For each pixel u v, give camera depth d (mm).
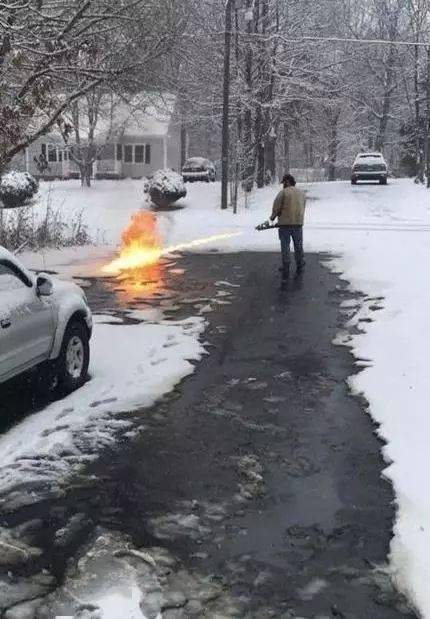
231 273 14266
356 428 6086
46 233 17922
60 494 4809
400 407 6426
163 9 17562
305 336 9219
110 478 5074
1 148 15156
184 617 3518
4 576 3844
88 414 6328
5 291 5930
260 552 4125
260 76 33719
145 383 7211
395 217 24562
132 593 3703
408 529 4355
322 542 4238
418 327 9016
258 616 3535
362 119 58594
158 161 51969
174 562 4004
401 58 51312
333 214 25734
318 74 35312
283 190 13562
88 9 15898
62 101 18656
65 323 6699
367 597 3699
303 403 6715
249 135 32781
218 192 32500
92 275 14062
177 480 5070
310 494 4871
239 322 10016
